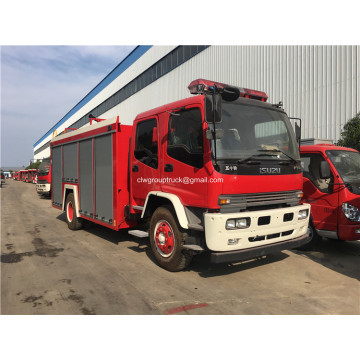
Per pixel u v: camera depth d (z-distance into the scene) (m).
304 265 5.03
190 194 4.23
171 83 19.66
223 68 15.12
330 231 5.30
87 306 3.55
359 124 7.86
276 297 3.80
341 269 4.84
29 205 13.85
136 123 5.53
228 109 4.18
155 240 4.94
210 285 4.17
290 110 11.84
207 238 3.82
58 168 8.88
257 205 4.20
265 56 12.88
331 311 3.45
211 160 3.88
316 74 10.88
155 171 4.97
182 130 4.42
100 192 6.34
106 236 7.18
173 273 4.64
